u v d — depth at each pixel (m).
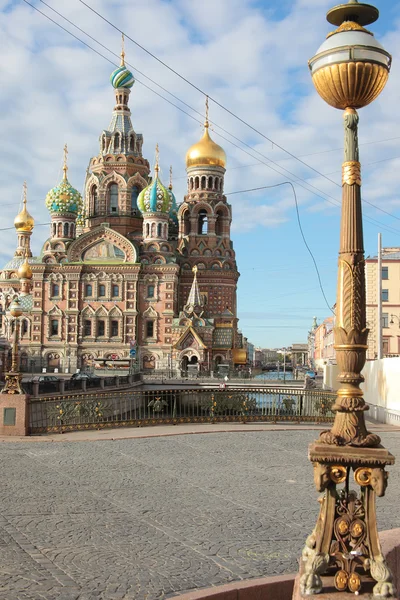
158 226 106.44
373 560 7.64
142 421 30.09
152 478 17.80
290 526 13.24
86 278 104.12
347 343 8.23
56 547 11.58
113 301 103.44
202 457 21.55
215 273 111.62
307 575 7.61
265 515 14.08
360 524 7.71
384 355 82.69
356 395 8.15
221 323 106.88
